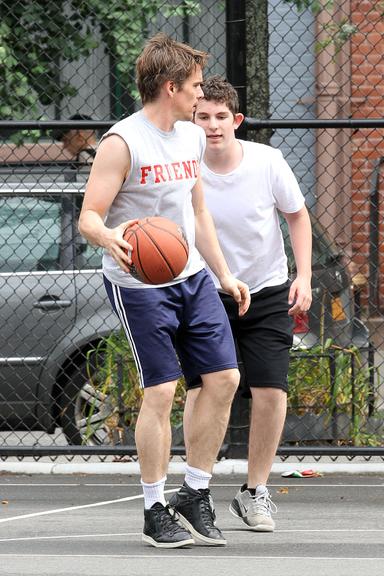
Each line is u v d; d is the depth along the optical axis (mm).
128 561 14008
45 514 17297
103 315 22125
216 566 13727
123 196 13961
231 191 15680
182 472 20203
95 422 21656
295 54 34594
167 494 18625
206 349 14211
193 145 14156
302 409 21141
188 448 14758
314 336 21641
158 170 13828
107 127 19984
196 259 14359
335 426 21094
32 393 22156
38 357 22062
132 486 19562
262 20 21297
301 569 13672
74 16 25281
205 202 15734
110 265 14023
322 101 35062
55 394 22203
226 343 14320
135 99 25812
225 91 15586
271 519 15820
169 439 14352
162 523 14469
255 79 21359
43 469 20547
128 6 25172
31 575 13414
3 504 18094
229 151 15648
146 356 13938
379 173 32562
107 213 14078
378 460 21359
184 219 14125
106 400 21531
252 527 15758
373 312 29453
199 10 25844
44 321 22094
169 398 14008
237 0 20016
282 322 15820
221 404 14305
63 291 22156
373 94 35031
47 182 22562
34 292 22125
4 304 22094
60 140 25219
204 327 14219
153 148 13828
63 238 22344
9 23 24938
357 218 34938
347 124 19609
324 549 14797
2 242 22391
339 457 21672
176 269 13672
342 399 21172
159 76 13789
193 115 15391
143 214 13984
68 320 22094
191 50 13961
